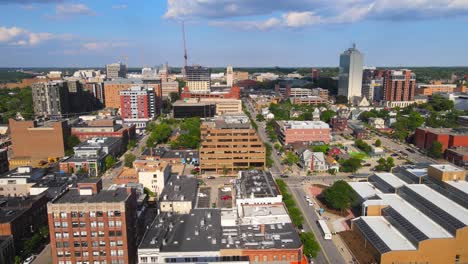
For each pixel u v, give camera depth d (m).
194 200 185.38
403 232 154.12
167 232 135.75
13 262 145.00
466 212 152.25
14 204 166.00
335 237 168.25
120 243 129.50
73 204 126.31
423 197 171.25
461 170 182.50
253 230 137.50
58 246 128.38
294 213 168.50
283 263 124.69
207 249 123.94
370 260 146.38
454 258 140.75
